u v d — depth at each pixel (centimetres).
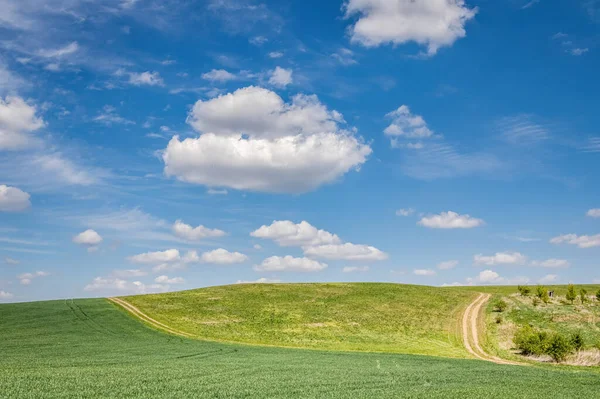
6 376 3016
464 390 2862
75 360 4112
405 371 3834
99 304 8631
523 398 2633
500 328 7294
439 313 8469
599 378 3644
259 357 4684
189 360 4266
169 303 8838
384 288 10875
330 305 8938
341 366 4072
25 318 7256
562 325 7225
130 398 2402
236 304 8850
